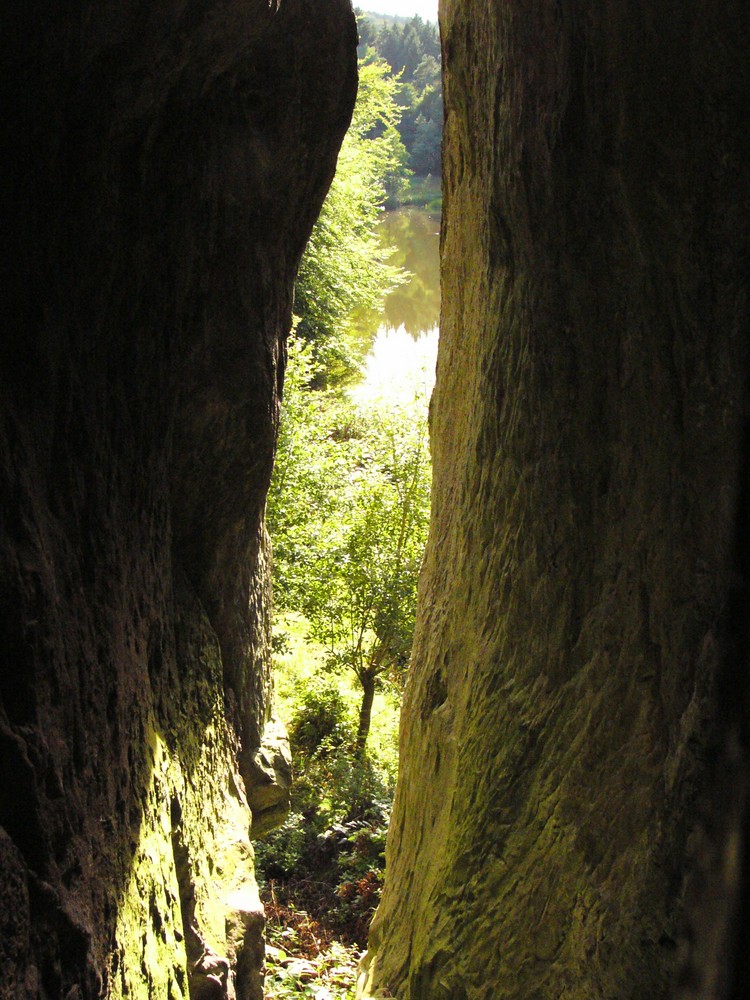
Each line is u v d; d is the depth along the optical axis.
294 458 12.89
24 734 2.74
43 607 2.92
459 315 5.81
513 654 4.18
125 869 3.62
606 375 3.38
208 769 5.55
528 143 3.78
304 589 12.91
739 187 2.54
